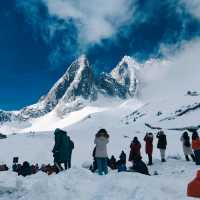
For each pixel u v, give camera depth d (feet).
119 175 41.11
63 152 60.90
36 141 207.82
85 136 279.08
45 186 39.50
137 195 34.65
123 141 232.94
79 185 39.73
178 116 535.60
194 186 34.76
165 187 37.06
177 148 172.04
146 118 602.85
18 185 42.39
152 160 90.22
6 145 191.31
